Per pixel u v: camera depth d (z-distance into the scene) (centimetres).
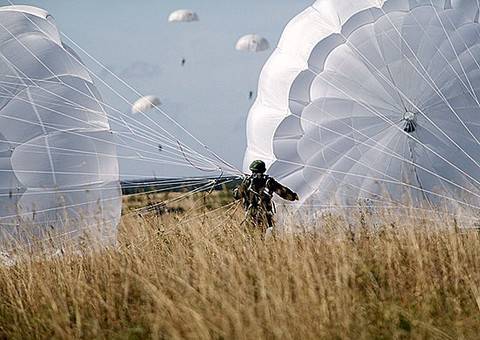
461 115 4456
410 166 4347
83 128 3494
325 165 4438
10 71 3506
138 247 2864
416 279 2255
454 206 3672
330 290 2030
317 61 4403
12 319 2231
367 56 4394
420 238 2541
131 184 3444
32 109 3481
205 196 3344
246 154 4631
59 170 3441
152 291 2158
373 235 2706
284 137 4466
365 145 4434
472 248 2441
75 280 2352
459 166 4444
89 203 3394
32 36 3581
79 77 3572
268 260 2323
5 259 2852
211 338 1862
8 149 3447
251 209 3341
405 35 4394
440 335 1859
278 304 1916
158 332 1972
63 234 2872
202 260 2291
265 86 4512
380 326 1938
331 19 4419
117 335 2023
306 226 3017
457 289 2177
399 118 4431
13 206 3356
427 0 4459
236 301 1980
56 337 2022
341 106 4422
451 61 4409
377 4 4419
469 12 4484
